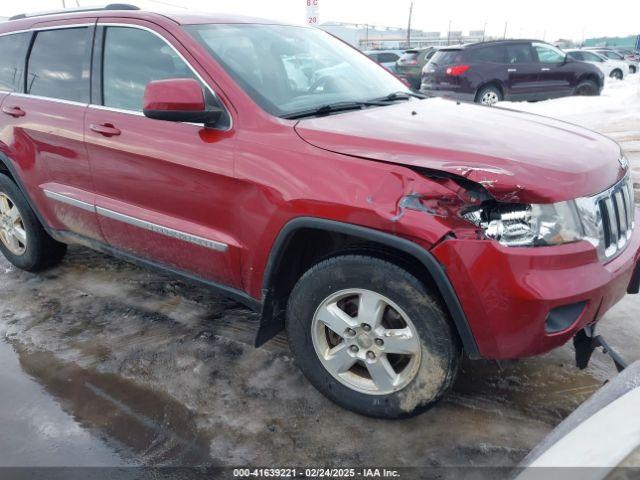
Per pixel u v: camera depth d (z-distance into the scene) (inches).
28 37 142.7
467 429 91.5
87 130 122.0
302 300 94.2
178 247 112.2
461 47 467.8
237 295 107.2
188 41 108.0
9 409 101.7
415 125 95.3
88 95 125.0
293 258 97.3
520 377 103.4
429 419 94.2
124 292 147.1
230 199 99.0
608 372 103.7
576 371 104.3
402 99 125.3
